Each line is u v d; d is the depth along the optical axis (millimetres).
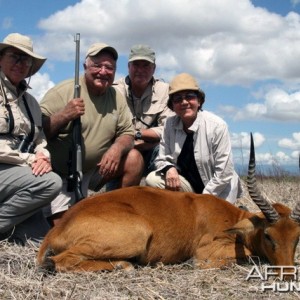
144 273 2016
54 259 1953
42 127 2545
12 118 2311
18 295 1723
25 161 2314
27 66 2352
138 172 2869
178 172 2779
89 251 1998
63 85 2785
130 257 2068
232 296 1807
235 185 2734
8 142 2316
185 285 1878
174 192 2316
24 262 2047
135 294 1772
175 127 2738
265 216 2082
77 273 1938
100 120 2740
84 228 2016
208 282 1927
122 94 3014
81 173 2629
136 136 3090
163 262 2201
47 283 1830
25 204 2309
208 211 2283
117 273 1964
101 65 2684
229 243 2262
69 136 2715
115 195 2180
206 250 2240
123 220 2057
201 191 2793
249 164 2086
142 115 3203
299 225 2057
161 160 2777
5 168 2299
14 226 2363
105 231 2020
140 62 3066
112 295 1736
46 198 2322
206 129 2646
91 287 1819
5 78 2322
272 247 2053
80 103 2605
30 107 2436
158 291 1809
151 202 2191
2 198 2330
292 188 4148
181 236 2205
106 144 2785
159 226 2150
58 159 2734
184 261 2271
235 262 2213
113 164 2695
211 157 2676
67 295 1729
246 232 2143
